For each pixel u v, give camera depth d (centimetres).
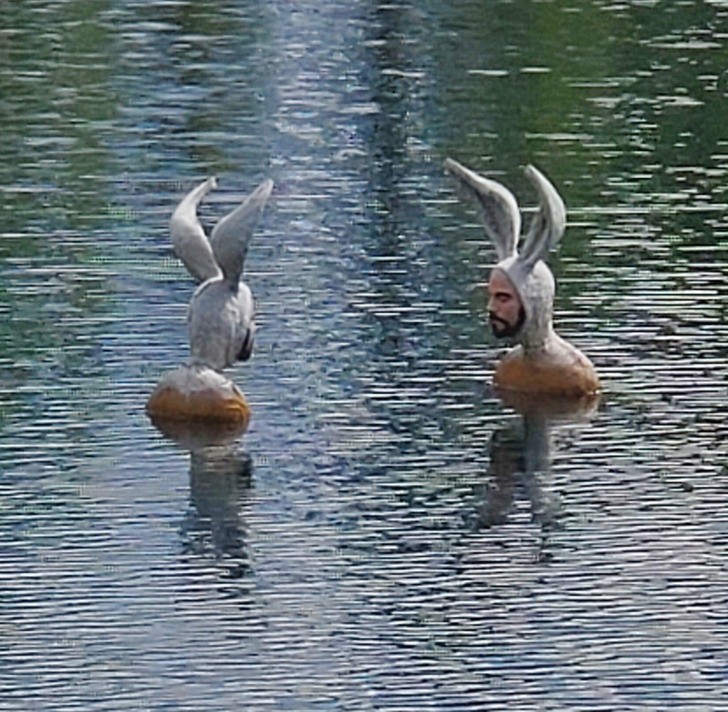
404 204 2736
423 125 3166
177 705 1533
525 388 2109
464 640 1634
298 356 2202
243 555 1767
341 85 3428
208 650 1616
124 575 1730
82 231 2583
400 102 3316
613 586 1722
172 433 2008
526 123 3186
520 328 2098
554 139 3084
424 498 1881
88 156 2930
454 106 3291
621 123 3186
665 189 2819
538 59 3666
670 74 3553
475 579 1731
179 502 1862
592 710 1535
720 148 3039
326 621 1659
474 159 2962
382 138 3081
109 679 1566
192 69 3516
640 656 1612
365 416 2055
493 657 1609
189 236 2045
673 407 2084
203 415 2023
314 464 1945
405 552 1781
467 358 2205
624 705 1542
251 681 1568
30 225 2605
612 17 4091
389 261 2503
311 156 2964
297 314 2319
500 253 2122
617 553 1778
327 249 2544
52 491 1880
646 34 3922
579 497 1886
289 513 1845
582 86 3453
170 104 3253
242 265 2042
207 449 1973
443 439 2006
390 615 1673
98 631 1638
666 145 3056
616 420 2056
